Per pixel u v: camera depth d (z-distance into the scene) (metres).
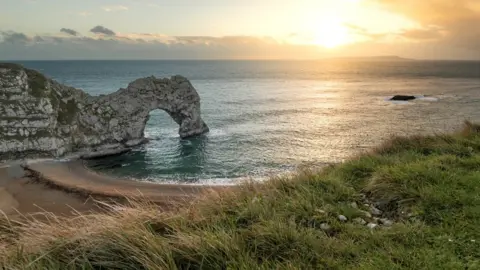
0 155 31.20
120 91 42.66
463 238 4.98
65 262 4.53
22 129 32.53
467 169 8.39
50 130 33.50
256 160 32.88
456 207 6.13
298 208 6.44
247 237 5.10
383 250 4.75
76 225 5.63
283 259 4.52
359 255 4.67
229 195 7.29
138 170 30.83
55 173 28.41
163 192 22.50
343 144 38.31
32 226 5.90
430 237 5.09
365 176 8.77
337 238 5.37
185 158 34.53
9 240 5.83
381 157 10.30
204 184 25.02
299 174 8.98
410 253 4.60
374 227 5.80
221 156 34.78
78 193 23.31
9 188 24.78
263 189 7.96
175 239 4.96
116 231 4.94
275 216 5.89
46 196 23.11
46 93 34.94
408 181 7.51
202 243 4.68
